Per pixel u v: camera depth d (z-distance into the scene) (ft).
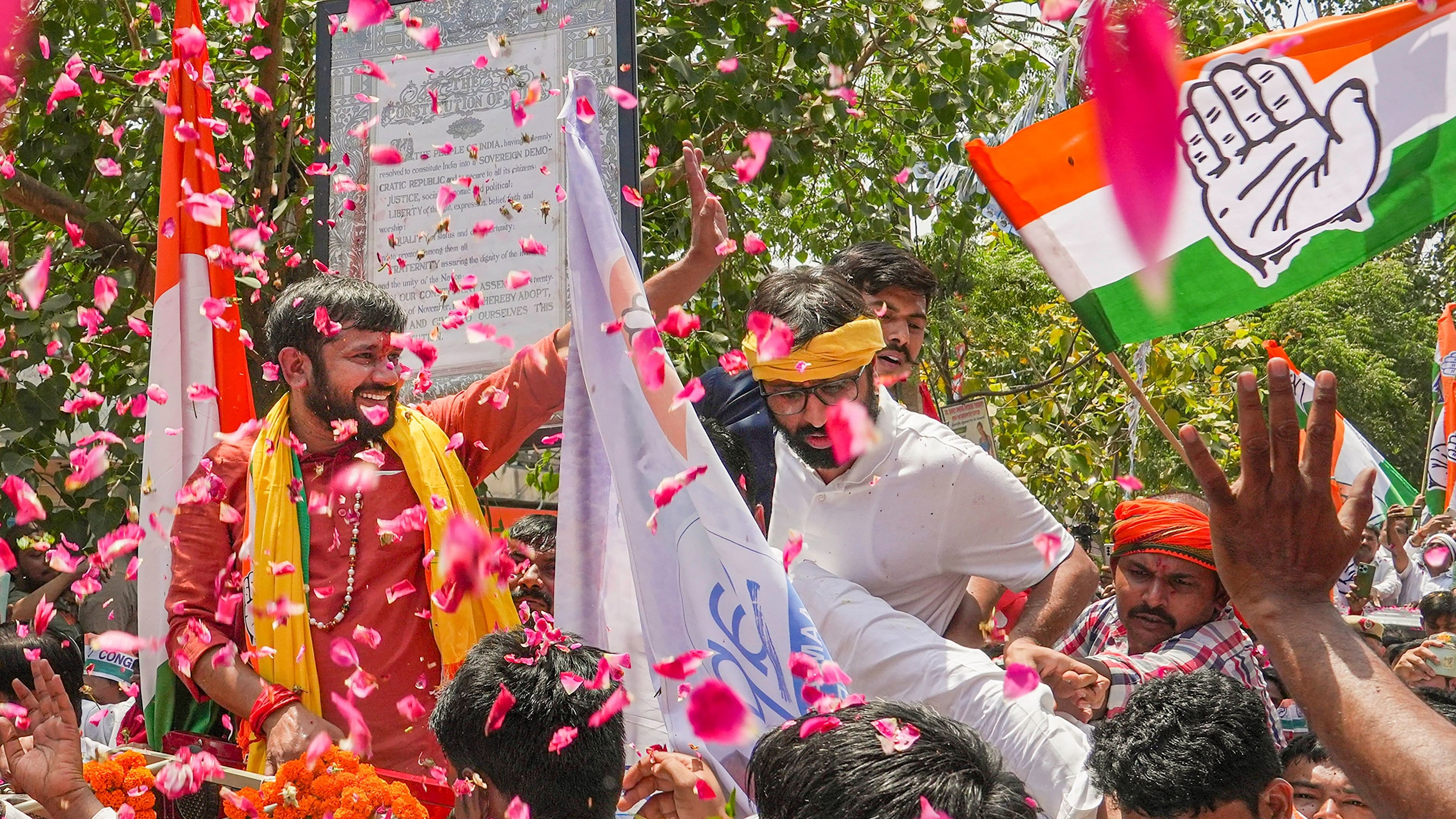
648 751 7.68
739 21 18.67
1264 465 4.70
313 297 9.07
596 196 8.34
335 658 8.41
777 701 7.40
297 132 18.51
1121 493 23.35
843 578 9.07
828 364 8.25
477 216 11.85
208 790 7.16
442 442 9.43
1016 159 10.17
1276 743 10.03
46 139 17.02
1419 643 13.73
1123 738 7.34
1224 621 10.15
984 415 18.92
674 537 7.79
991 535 8.96
